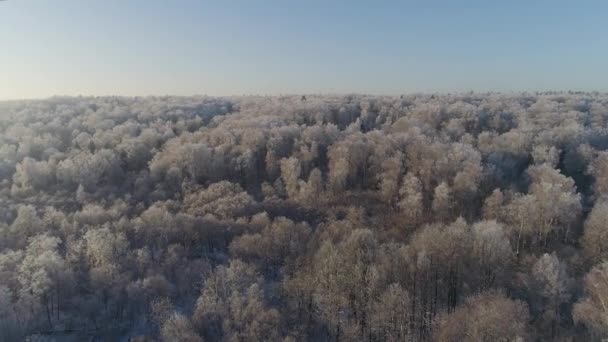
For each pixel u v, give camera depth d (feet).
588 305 168.76
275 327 173.17
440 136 394.11
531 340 159.84
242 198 294.25
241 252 236.84
